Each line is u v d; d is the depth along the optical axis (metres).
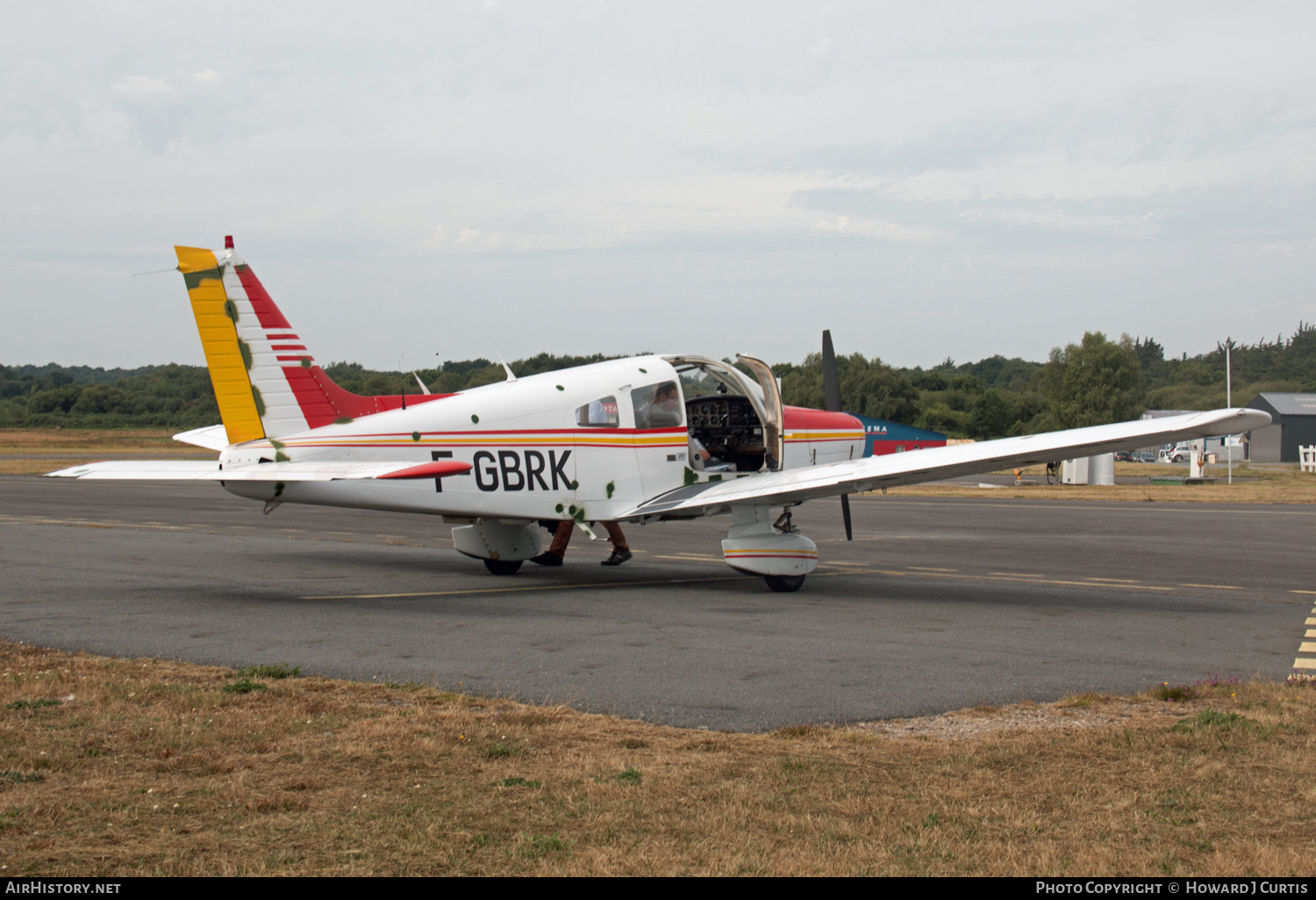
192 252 10.60
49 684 6.26
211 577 11.97
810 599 10.74
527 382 11.62
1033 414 86.69
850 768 4.86
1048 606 10.31
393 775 4.66
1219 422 8.69
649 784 4.57
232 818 4.12
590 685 6.61
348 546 15.57
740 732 5.56
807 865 3.71
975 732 5.59
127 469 10.48
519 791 4.47
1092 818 4.21
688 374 13.02
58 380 149.12
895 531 19.05
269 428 10.83
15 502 24.22
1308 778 4.72
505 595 10.88
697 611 9.80
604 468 11.79
